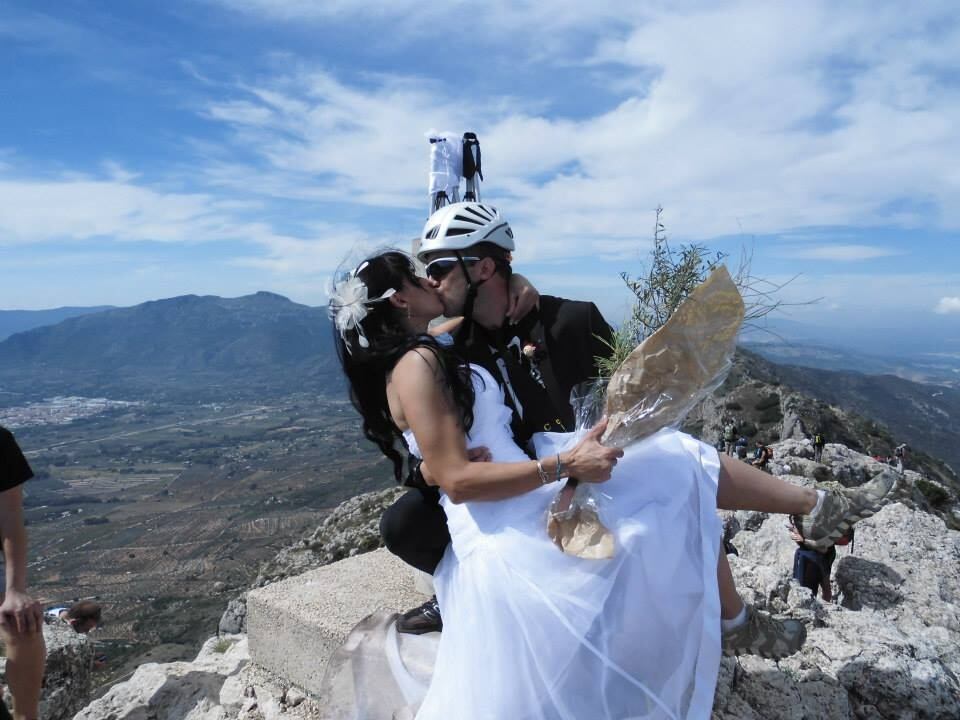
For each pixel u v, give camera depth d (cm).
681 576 218
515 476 214
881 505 251
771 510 262
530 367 270
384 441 266
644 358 225
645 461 239
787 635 328
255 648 354
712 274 216
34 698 353
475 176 392
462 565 227
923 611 558
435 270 257
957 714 305
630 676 203
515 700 203
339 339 253
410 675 258
